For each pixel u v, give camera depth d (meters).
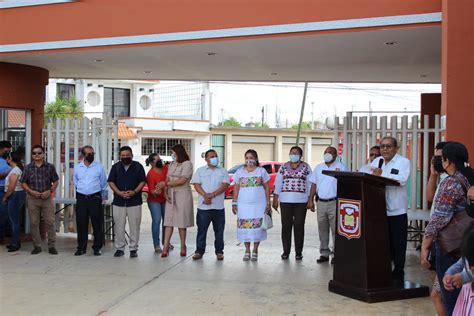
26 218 11.34
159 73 12.71
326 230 9.36
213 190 9.48
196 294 7.26
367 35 8.52
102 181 9.93
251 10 8.74
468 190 4.81
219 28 8.90
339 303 6.81
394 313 6.42
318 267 8.95
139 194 9.80
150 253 10.12
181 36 9.10
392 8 8.11
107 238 11.35
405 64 11.30
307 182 9.55
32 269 8.70
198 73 12.73
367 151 10.45
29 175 9.70
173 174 9.65
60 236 11.88
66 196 11.38
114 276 8.26
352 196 7.07
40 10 9.91
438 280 5.21
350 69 11.99
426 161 9.96
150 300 6.99
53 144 11.48
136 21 9.35
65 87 33.53
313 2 8.45
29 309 6.63
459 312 3.75
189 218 9.76
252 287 7.62
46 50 9.90
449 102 7.41
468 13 7.38
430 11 7.96
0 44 10.13
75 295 7.22
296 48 9.56
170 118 33.06
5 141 10.50
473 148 7.31
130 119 31.78
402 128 10.15
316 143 40.34
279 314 6.41
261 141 37.22
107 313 6.48
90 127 11.24
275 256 9.92
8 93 10.91
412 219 10.08
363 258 6.91
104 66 11.57
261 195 9.43
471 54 7.35
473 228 3.89
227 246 11.07
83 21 9.66
